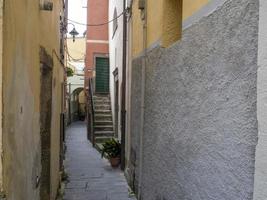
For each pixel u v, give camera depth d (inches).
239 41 100.7
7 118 93.5
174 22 194.9
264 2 86.5
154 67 215.3
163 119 190.9
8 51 94.1
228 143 106.6
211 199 119.9
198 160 134.0
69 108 1074.1
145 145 241.9
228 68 107.7
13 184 101.8
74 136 761.0
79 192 299.1
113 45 619.2
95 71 723.4
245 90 96.5
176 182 164.4
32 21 138.5
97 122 602.2
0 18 86.8
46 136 209.8
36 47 152.6
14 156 103.4
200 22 133.0
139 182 255.9
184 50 152.9
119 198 280.4
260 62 87.8
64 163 430.9
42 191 208.1
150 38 230.7
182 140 155.2
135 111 289.7
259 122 88.1
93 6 745.0
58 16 295.6
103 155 444.1
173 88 170.7
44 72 209.3
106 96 705.0
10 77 97.0
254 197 89.8
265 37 85.7
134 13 303.6
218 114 114.7
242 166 97.2
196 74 137.3
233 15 104.9
